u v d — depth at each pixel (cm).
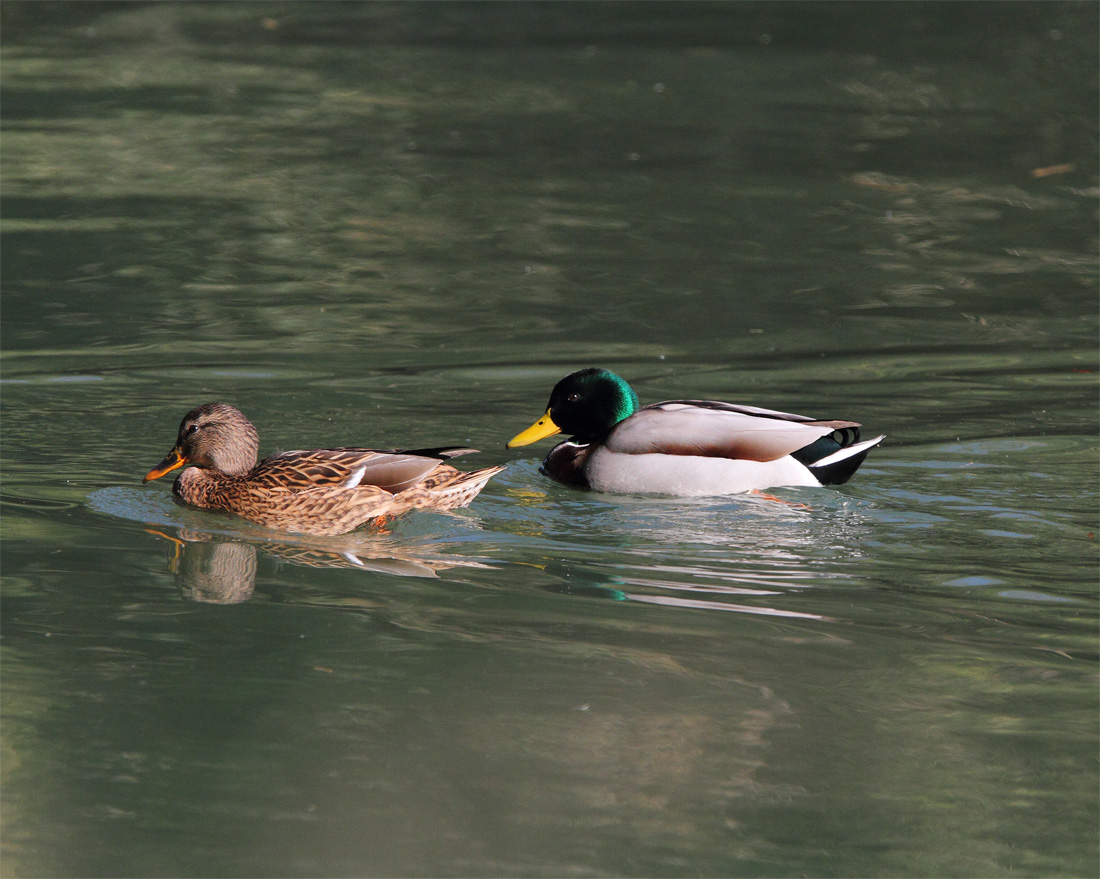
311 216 2322
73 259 2045
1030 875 664
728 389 1534
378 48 3697
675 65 3516
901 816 711
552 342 1720
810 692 839
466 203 2422
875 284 1995
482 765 750
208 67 3431
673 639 912
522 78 3375
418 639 904
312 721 793
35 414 1412
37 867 654
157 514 1162
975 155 2778
